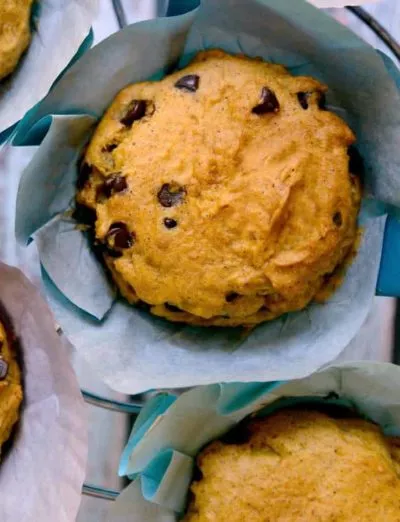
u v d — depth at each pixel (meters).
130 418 0.39
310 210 0.34
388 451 0.36
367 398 0.36
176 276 0.35
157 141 0.35
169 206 0.35
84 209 0.36
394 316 0.39
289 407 0.37
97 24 0.40
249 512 0.35
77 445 0.36
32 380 0.37
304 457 0.35
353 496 0.35
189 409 0.35
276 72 0.36
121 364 0.36
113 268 0.36
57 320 0.36
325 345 0.36
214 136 0.34
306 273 0.35
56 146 0.35
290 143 0.35
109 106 0.36
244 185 0.34
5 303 0.37
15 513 0.36
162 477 0.36
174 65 0.36
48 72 0.36
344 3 0.37
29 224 0.36
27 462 0.37
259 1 0.34
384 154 0.36
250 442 0.36
